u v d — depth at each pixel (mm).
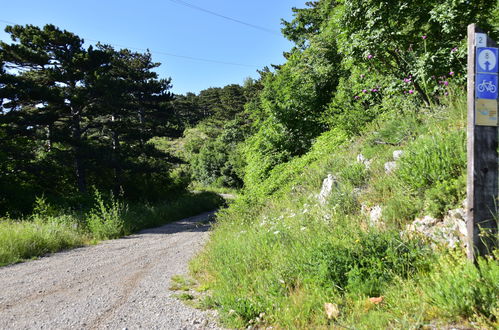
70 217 14125
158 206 23859
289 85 14000
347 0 7562
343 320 3127
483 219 3098
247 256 5484
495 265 2842
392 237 3875
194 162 60594
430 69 6723
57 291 5484
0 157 19719
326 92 14211
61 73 23859
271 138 13789
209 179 57031
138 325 3826
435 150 4547
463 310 2688
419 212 4293
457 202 3875
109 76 25125
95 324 3920
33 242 9633
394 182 5078
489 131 3143
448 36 7027
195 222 19250
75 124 24938
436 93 7473
